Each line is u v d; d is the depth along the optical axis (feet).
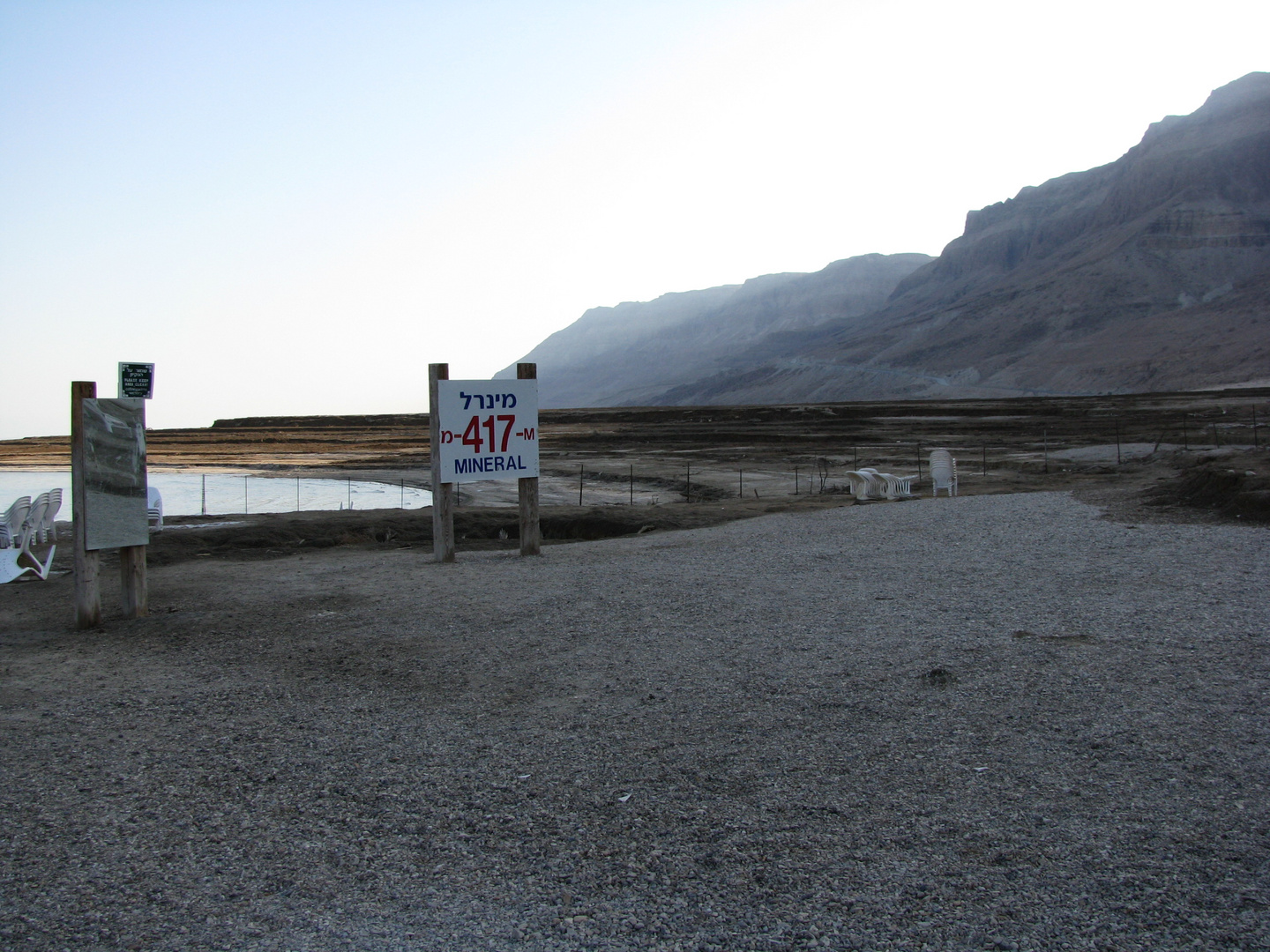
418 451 225.56
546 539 62.44
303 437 339.36
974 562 35.32
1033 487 71.20
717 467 134.92
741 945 11.00
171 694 22.56
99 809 15.53
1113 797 14.40
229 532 55.72
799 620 27.17
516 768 16.74
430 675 23.18
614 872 12.85
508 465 44.24
